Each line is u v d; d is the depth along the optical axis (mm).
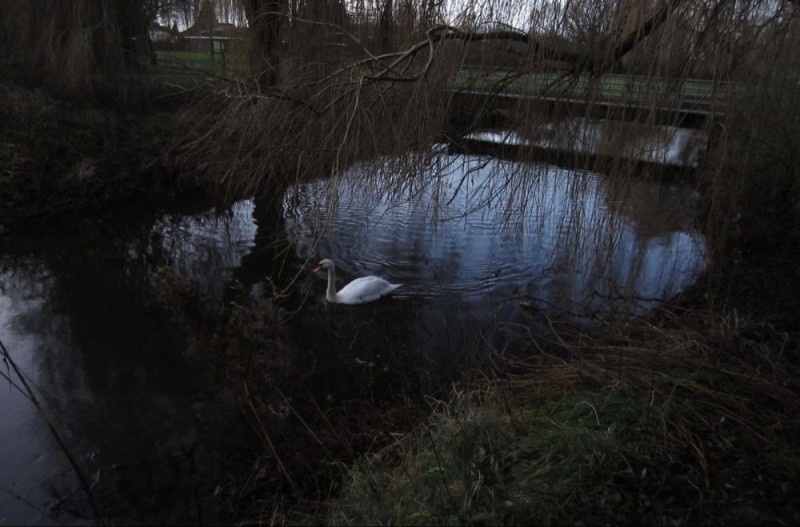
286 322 8094
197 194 13711
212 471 5109
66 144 13461
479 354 7078
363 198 7570
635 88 6062
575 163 6695
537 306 8273
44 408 6000
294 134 7039
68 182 12906
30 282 9383
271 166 7168
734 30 5805
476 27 6750
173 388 6398
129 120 15070
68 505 4727
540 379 5449
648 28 5922
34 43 14922
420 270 9805
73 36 14523
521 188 7215
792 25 6613
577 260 7371
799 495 3600
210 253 10773
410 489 3947
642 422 4172
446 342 7469
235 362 5445
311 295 9055
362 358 7137
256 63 8750
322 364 6977
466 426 4445
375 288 8820
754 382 4660
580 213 6891
